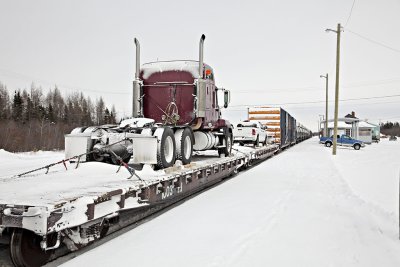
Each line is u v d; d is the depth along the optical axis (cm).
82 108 7256
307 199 773
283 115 2822
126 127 730
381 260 418
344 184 1005
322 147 3722
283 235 504
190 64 913
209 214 627
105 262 400
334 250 448
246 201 746
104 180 520
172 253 428
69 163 696
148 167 641
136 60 929
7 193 405
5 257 416
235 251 435
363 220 600
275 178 1140
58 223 346
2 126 3366
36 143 3316
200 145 982
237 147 1717
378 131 6762
